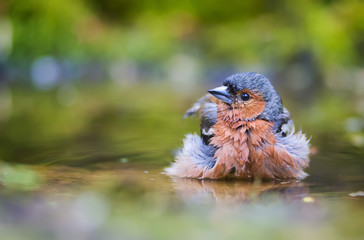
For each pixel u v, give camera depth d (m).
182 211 5.68
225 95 8.05
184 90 19.75
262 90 8.02
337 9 24.56
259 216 5.50
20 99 17.44
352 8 24.45
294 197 6.57
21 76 22.11
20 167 8.19
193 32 24.19
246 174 7.91
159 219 5.30
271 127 8.01
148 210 5.67
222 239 4.70
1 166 8.02
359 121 13.07
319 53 22.44
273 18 24.48
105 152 9.73
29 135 11.51
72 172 8.06
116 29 24.02
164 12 24.77
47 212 5.41
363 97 17.89
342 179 7.81
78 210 5.52
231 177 7.96
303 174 8.05
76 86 21.03
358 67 22.73
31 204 5.72
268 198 6.49
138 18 24.64
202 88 20.30
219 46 23.38
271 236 4.81
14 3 22.69
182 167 8.03
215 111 8.37
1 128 12.38
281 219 5.38
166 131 11.94
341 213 5.65
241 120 7.95
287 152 7.84
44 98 17.73
